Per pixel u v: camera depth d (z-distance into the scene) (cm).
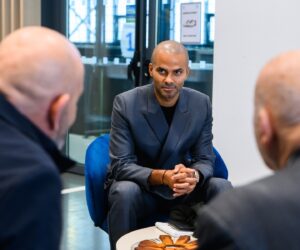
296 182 105
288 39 366
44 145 120
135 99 281
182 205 248
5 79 116
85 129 563
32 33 121
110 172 277
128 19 512
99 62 546
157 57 272
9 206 104
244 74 388
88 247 357
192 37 464
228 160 401
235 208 104
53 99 118
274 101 109
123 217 258
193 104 286
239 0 386
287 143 108
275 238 101
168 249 212
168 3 479
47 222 106
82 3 550
